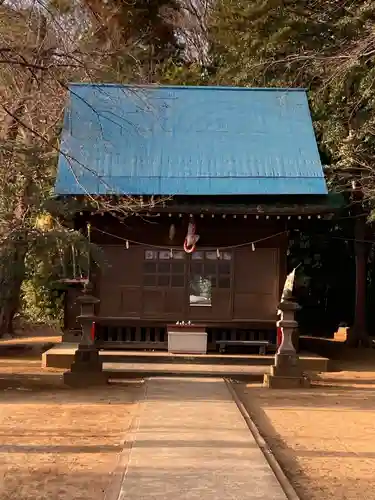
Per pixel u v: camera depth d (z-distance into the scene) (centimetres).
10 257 1608
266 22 2052
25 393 1015
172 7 2611
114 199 1357
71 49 1147
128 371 1237
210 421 743
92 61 1168
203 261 1458
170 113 1623
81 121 1453
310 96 1742
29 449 633
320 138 1814
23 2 1106
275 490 479
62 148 1369
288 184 1412
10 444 654
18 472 549
